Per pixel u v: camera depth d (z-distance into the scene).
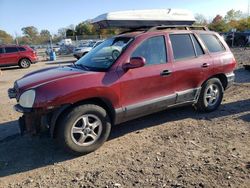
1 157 4.43
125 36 5.00
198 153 4.20
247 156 4.03
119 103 4.49
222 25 46.94
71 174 3.83
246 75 10.31
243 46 27.72
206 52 5.73
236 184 3.36
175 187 3.38
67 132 4.09
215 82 5.88
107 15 5.44
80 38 40.53
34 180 3.74
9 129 5.67
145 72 4.70
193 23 6.36
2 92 9.85
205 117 5.73
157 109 5.03
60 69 4.87
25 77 4.69
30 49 20.14
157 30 5.14
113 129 5.29
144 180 3.57
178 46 5.29
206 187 3.34
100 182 3.59
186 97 5.39
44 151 4.55
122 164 4.00
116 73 4.43
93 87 4.16
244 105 6.42
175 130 5.13
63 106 4.01
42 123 4.03
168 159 4.06
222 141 4.57
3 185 3.67
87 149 4.30
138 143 4.67
